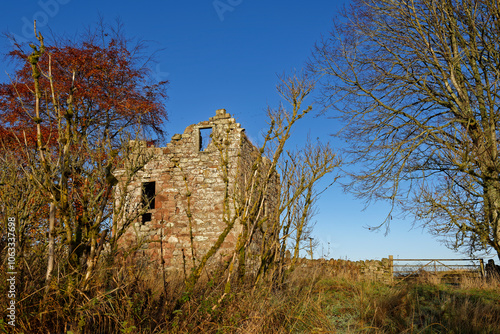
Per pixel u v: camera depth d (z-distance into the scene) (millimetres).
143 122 17547
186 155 14102
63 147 4191
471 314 7457
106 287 4516
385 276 15898
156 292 5223
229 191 13430
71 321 3867
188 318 4867
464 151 10492
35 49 4109
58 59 15461
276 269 8625
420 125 12438
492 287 12523
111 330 4297
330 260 16484
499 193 10445
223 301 5418
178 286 5945
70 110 4293
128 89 17375
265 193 6469
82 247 4246
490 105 11227
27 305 3975
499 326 6777
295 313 6816
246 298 6035
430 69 13453
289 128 6348
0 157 5484
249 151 14406
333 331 6535
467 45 12758
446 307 7980
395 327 7020
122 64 17297
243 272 6535
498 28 11555
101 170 4449
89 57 16172
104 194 4445
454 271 16234
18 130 13375
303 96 6422
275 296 7234
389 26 13711
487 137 11141
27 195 4992
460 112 12703
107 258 4598
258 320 5629
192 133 14297
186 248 13211
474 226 10023
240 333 5094
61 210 4062
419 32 13148
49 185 4070
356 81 13469
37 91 4098
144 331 4387
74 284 3967
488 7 11688
